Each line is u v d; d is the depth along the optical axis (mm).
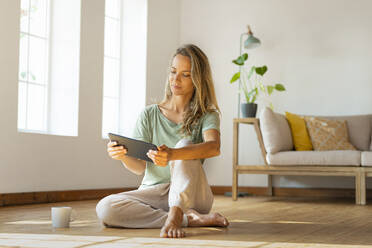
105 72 5160
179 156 2000
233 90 5719
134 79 5340
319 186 5309
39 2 4410
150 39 5406
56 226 2236
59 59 4488
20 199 3842
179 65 2236
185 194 2031
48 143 4137
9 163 3783
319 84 5434
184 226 2176
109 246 1652
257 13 5691
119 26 5375
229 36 5781
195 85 2229
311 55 5477
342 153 4281
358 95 5301
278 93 5559
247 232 2102
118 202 2170
